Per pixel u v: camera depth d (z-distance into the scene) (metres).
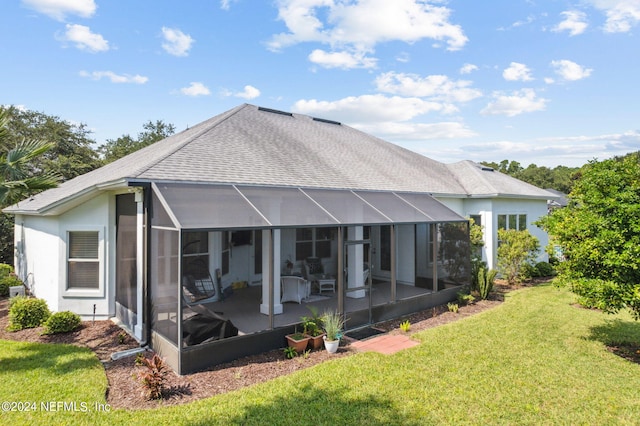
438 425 6.59
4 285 18.08
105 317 13.48
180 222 8.97
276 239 13.16
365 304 14.16
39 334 11.75
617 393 7.83
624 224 9.84
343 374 8.64
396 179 19.52
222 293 15.52
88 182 16.92
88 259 13.59
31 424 6.52
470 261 17.09
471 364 9.27
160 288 9.91
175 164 11.97
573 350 10.30
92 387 7.90
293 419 6.71
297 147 18.30
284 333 10.59
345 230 16.50
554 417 6.88
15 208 17.56
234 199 11.20
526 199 25.03
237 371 8.88
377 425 6.56
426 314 14.38
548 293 18.19
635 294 9.15
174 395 7.66
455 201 22.47
